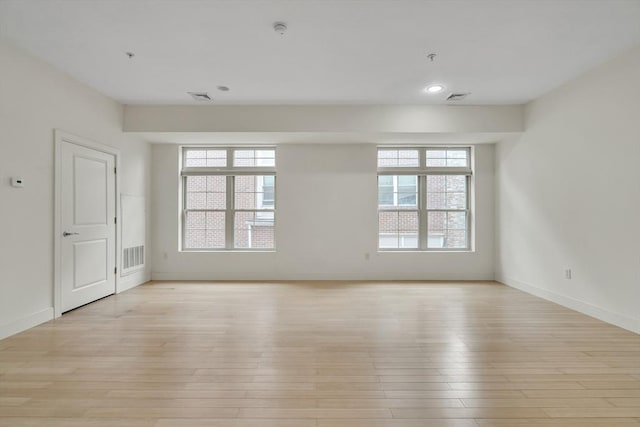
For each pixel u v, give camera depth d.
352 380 2.39
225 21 2.94
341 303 4.43
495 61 3.71
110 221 4.82
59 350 2.90
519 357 2.78
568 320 3.73
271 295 4.85
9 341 3.09
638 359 2.73
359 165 5.94
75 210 4.13
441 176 6.11
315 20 2.92
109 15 2.84
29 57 3.48
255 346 2.99
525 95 4.74
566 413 2.00
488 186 5.98
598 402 2.12
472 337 3.22
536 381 2.38
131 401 2.12
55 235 3.78
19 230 3.35
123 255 5.12
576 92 4.12
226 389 2.27
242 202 6.11
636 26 3.01
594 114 3.86
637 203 3.34
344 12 2.80
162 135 5.34
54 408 2.04
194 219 6.11
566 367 2.59
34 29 3.04
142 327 3.49
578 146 4.09
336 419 1.94
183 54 3.54
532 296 4.81
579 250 4.07
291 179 5.94
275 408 2.05
